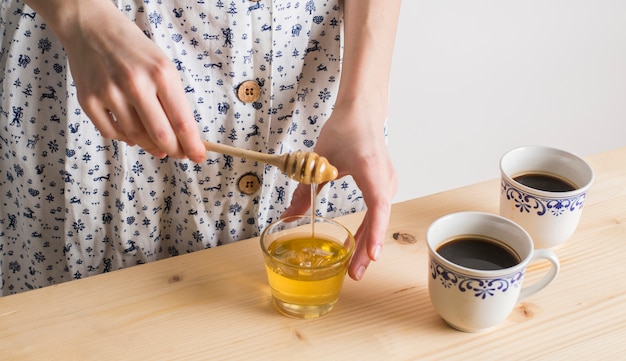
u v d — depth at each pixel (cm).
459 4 147
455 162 169
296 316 85
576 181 94
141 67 81
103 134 86
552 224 91
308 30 99
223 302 87
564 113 173
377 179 88
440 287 83
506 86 162
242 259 93
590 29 162
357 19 98
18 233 111
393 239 95
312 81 103
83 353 82
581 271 90
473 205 100
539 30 157
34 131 100
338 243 89
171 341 83
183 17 93
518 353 82
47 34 96
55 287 88
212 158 100
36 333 83
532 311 86
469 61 155
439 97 157
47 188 104
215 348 82
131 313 86
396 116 156
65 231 104
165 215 106
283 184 106
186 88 97
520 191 91
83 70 83
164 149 83
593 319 85
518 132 171
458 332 85
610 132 182
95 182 101
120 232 104
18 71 97
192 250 107
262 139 101
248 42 95
